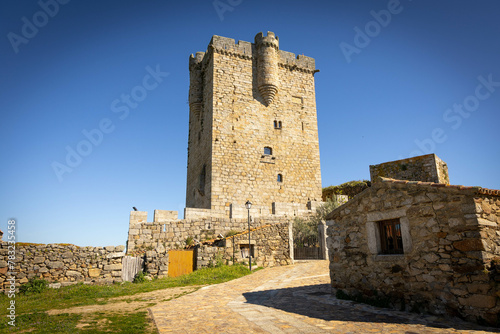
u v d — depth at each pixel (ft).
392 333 23.40
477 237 26.11
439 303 27.71
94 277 52.80
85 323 27.71
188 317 29.63
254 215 92.94
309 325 26.13
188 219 80.79
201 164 116.47
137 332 24.63
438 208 28.96
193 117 133.28
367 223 35.14
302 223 88.48
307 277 51.21
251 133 112.27
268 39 117.80
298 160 117.39
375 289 33.17
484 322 24.71
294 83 124.26
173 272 60.49
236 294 41.29
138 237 75.56
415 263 29.91
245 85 115.65
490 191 27.32
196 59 127.13
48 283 49.29
